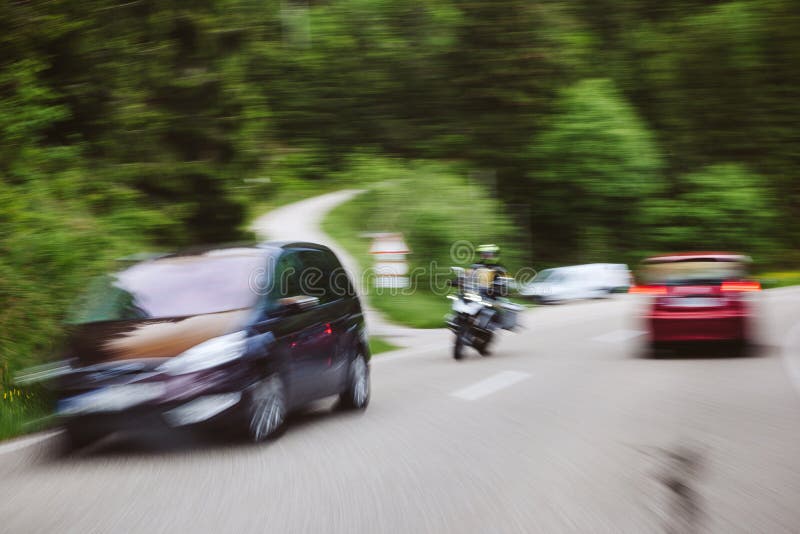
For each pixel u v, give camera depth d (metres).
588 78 46.44
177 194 17.59
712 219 42.44
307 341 7.82
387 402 9.50
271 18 20.25
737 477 5.76
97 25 16.28
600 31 50.31
